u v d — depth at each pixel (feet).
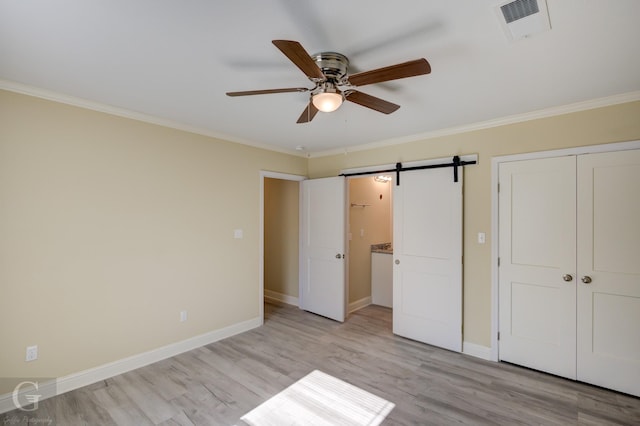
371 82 5.85
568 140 8.99
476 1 4.60
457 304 10.83
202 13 4.90
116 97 8.48
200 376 9.18
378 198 17.94
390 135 12.10
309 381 8.91
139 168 9.81
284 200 17.25
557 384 8.74
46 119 8.11
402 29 5.32
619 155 8.30
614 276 8.35
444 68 6.71
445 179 11.14
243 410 7.59
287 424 7.09
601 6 4.69
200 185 11.41
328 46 5.86
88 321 8.77
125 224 9.51
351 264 15.93
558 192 9.13
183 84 7.61
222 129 11.44
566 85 7.57
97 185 8.97
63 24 5.20
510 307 9.93
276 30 5.36
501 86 7.63
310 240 15.21
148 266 10.01
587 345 8.71
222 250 12.10
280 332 12.75
